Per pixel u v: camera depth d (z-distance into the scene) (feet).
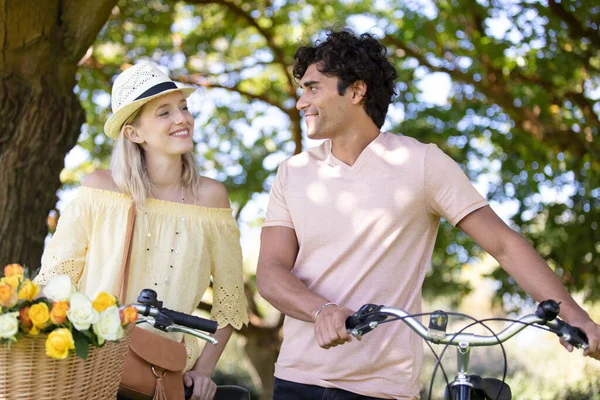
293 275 11.25
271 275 11.33
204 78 39.91
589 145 33.40
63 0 20.58
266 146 42.16
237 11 36.22
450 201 11.24
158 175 12.80
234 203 41.42
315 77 11.80
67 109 20.93
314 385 11.29
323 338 9.43
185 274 12.50
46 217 20.85
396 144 11.64
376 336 11.21
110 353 8.99
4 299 8.25
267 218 12.16
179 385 11.69
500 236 10.98
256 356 39.73
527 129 34.55
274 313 53.93
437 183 11.27
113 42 37.65
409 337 11.25
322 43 11.93
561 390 53.88
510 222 36.32
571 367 56.39
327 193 11.59
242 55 40.19
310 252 11.62
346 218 11.43
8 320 8.07
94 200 12.41
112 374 9.17
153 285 12.36
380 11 37.42
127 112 12.46
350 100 11.71
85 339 8.45
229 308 13.07
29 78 20.35
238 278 13.17
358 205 11.41
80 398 8.70
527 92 33.12
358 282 11.27
